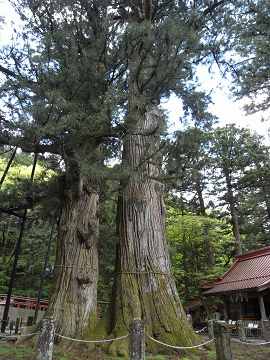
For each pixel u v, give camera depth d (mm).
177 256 22938
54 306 7055
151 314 6719
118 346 5883
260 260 14383
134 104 7887
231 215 22703
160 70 8180
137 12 10789
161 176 7727
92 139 7711
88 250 7957
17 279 23828
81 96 8031
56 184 8969
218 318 15922
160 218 8375
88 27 8898
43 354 3840
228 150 22828
